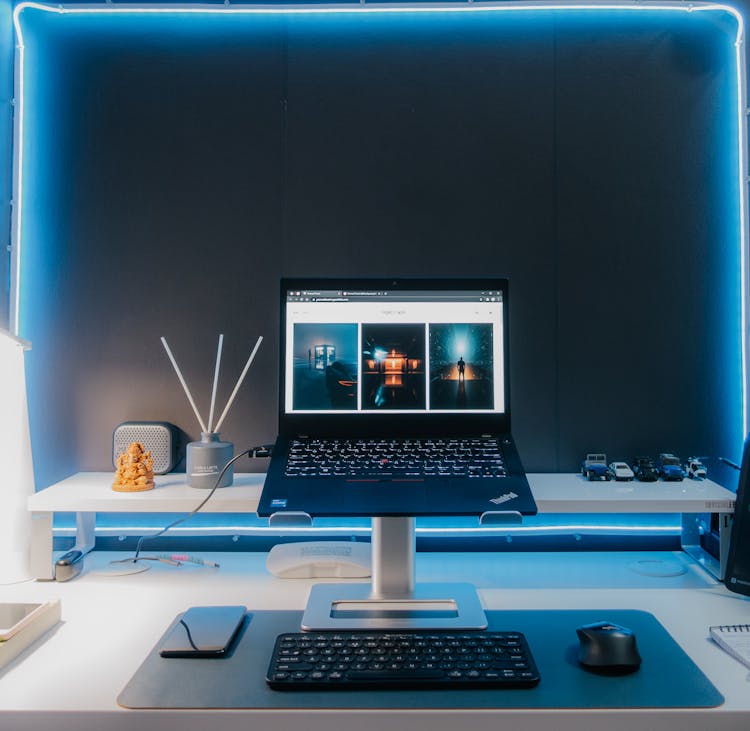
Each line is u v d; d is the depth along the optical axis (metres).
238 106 1.55
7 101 1.50
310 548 1.39
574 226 1.55
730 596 1.23
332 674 0.89
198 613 1.09
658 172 1.55
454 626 1.03
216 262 1.54
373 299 1.31
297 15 1.55
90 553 1.49
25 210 1.53
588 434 1.54
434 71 1.55
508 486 1.16
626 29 1.55
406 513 1.10
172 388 1.54
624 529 1.53
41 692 0.89
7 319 1.51
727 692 0.88
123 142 1.54
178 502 1.30
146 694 0.87
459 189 1.54
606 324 1.54
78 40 1.54
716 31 1.54
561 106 1.55
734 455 1.53
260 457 1.44
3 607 1.10
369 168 1.55
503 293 1.31
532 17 1.55
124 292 1.54
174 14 1.54
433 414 1.29
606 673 0.91
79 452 1.54
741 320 1.54
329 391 1.29
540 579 1.32
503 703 0.84
